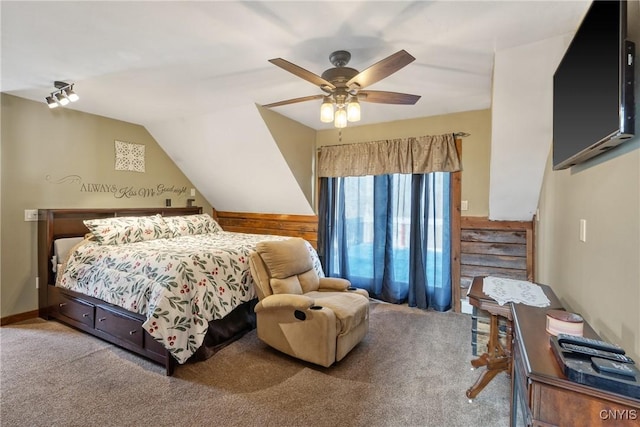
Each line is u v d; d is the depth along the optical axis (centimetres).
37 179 335
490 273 352
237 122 367
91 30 188
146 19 176
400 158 385
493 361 204
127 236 341
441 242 370
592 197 149
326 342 229
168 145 451
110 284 264
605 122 116
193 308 240
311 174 443
